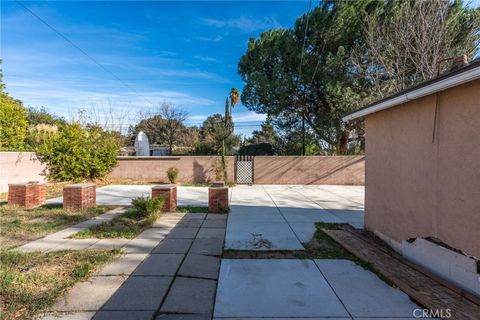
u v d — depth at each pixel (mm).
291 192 12664
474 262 3281
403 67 12297
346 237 5648
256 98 18438
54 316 2912
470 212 3406
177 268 4184
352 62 14742
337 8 15891
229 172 15820
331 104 16047
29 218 7156
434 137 4051
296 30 17562
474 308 3025
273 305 3176
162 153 28312
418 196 4418
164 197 8172
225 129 23844
